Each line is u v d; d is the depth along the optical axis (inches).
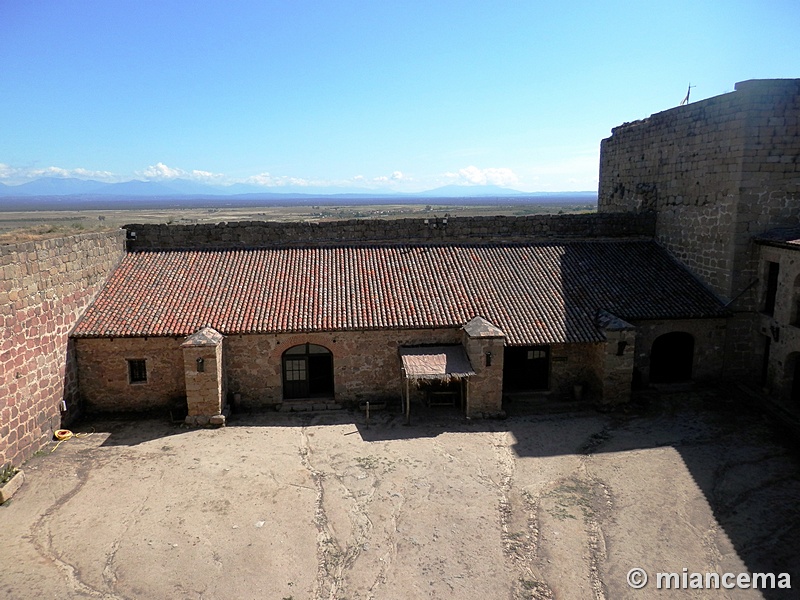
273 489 654.5
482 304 920.9
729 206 916.6
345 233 1084.5
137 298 905.5
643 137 1171.9
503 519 604.1
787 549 552.7
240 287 940.6
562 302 935.7
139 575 512.1
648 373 940.0
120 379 860.0
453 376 810.2
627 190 1252.5
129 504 621.0
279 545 557.3
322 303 903.1
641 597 496.1
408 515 608.7
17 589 490.9
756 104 870.4
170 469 697.0
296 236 1074.7
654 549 556.4
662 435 789.2
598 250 1095.0
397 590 502.3
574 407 885.2
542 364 927.0
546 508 623.5
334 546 559.2
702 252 988.6
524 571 527.2
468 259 1046.4
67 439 777.6
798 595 494.9
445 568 530.3
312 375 906.7
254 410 877.8
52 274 781.9
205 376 806.5
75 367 843.4
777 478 676.1
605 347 856.9
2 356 666.2
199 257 1026.7
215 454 736.3
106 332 830.5
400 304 908.0
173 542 557.3
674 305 933.8
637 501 634.8
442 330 882.8
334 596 495.2
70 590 492.7
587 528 589.3
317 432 804.6
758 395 892.6
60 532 570.6
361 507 622.2
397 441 777.6
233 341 860.0
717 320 932.6
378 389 893.2
